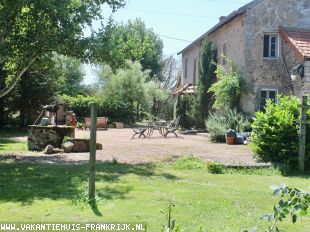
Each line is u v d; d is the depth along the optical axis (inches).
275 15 874.1
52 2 520.4
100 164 490.0
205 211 272.8
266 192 339.3
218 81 934.4
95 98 1503.4
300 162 459.5
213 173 440.1
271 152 483.5
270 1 871.1
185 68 1413.6
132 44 639.8
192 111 1082.7
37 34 531.2
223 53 1007.6
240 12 866.8
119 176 405.4
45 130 663.8
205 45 1043.9
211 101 1032.8
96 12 574.9
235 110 841.5
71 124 896.3
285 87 846.5
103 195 311.4
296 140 474.0
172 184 367.9
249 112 861.8
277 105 499.8
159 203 291.0
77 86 1999.3
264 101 870.4
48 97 1122.7
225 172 445.1
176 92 1327.5
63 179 380.2
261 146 488.4
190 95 1168.2
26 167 454.6
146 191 332.5
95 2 589.3
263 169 454.9
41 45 542.9
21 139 858.8
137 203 289.3
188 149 650.2
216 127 818.8
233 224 242.4
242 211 275.3
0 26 519.2
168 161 518.3
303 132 459.5
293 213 133.0
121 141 805.9
